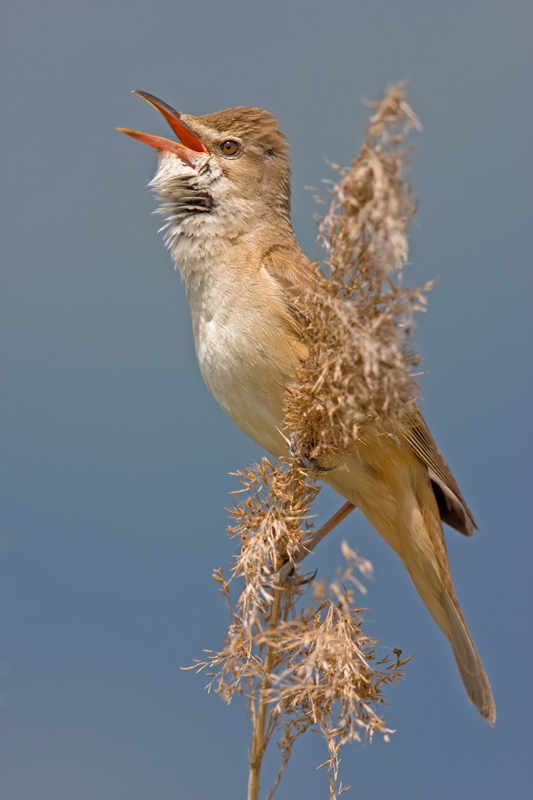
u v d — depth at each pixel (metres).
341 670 4.78
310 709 5.00
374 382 4.54
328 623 4.93
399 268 4.14
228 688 5.05
